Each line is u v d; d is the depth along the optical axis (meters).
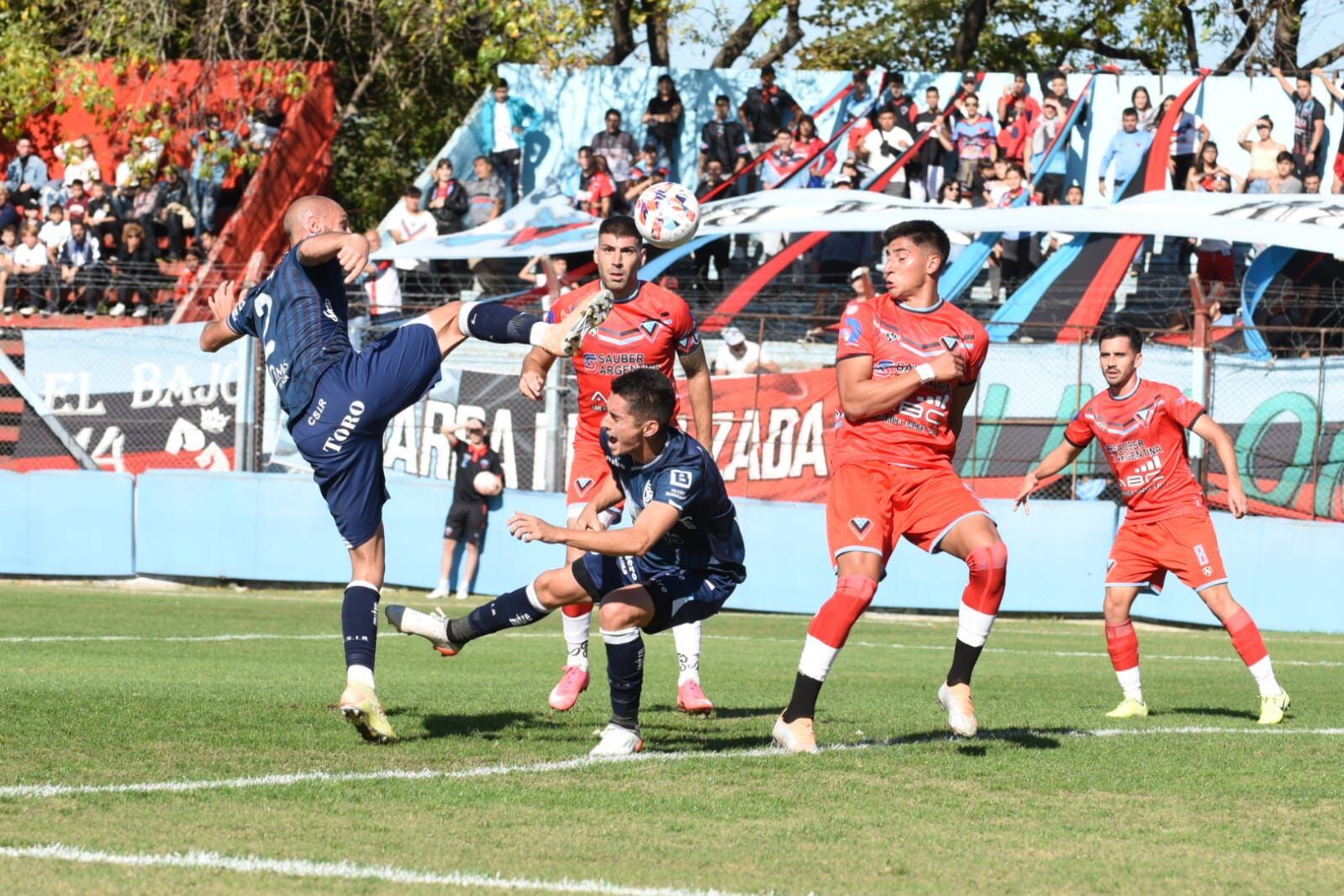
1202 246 34.22
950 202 35.59
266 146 41.44
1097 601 27.39
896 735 11.34
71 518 30.55
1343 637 25.34
